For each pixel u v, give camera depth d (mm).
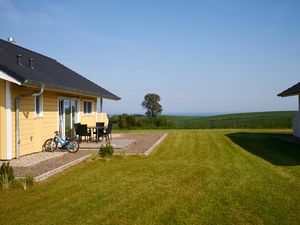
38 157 12414
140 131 28875
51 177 9164
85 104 20406
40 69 15008
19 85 11797
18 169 10062
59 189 7906
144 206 6680
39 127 13969
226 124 34594
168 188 8039
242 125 32125
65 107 17047
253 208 6531
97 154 13055
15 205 6738
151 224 5738
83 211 6379
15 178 8812
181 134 24312
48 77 13945
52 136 15273
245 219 5949
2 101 11617
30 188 7992
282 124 30906
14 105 12016
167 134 24438
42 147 14266
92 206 6664
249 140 19516
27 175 8641
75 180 8812
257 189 7918
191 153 14383
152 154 14023
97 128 17453
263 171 10125
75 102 18516
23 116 12617
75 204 6781
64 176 9297
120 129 32625
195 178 9125
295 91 17234
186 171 10102
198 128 32312
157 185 8320
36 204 6789
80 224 5727
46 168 10211
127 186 8211
